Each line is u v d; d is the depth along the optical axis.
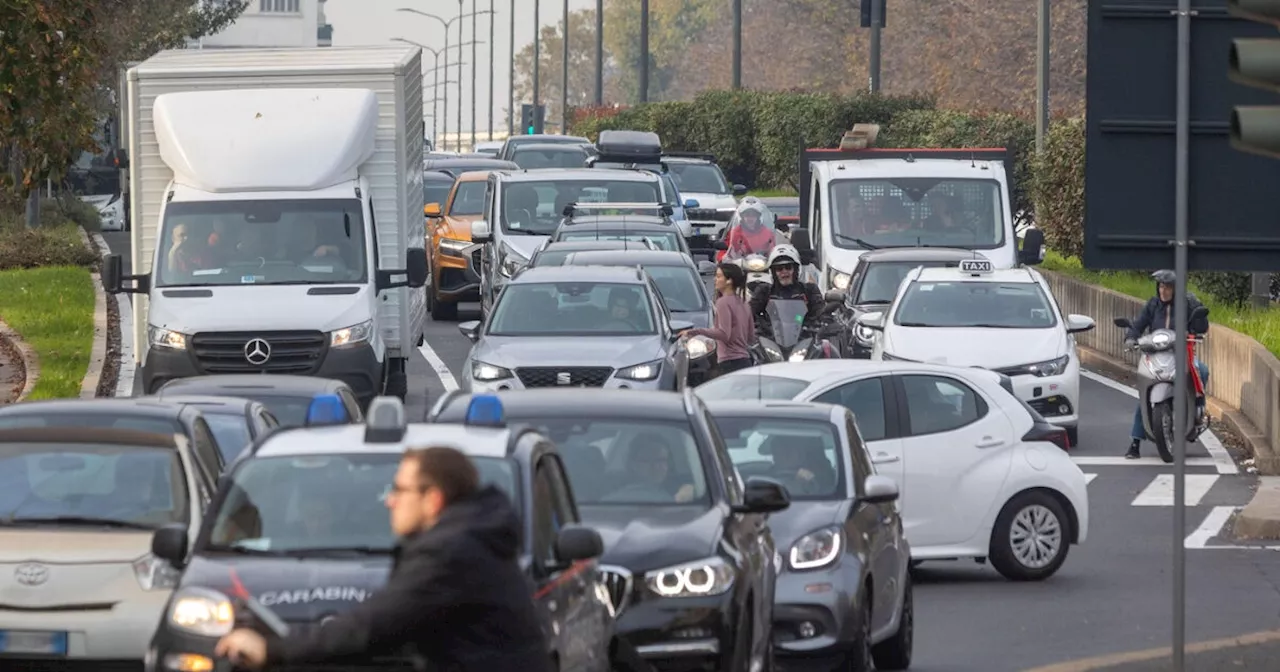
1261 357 72.19
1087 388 89.75
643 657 28.78
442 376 88.62
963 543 48.34
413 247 77.38
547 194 107.25
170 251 69.88
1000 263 92.56
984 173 95.19
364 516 26.36
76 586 32.69
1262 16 25.67
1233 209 31.50
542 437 27.95
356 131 72.19
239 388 47.34
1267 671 36.28
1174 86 31.62
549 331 67.06
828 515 36.12
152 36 159.62
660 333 67.06
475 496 19.75
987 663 39.03
